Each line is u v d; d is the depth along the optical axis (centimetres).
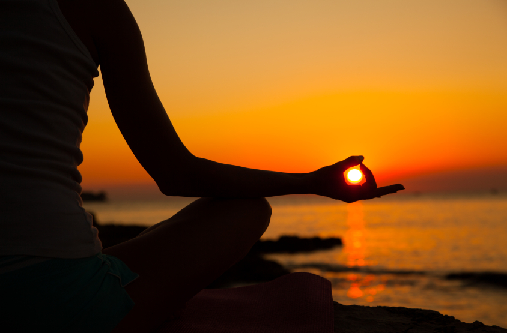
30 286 71
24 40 71
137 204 11400
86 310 79
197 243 105
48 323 73
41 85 72
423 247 3109
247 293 183
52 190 74
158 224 119
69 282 76
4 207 69
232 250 110
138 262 98
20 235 70
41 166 72
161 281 97
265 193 114
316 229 4819
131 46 89
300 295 166
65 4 79
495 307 1398
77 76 80
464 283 1819
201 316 153
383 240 3578
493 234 3869
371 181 117
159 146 100
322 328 138
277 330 139
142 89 94
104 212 9488
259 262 1612
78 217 80
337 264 2391
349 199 119
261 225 118
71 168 79
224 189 110
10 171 69
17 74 71
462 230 4266
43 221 72
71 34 78
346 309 196
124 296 88
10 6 72
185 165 104
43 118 72
